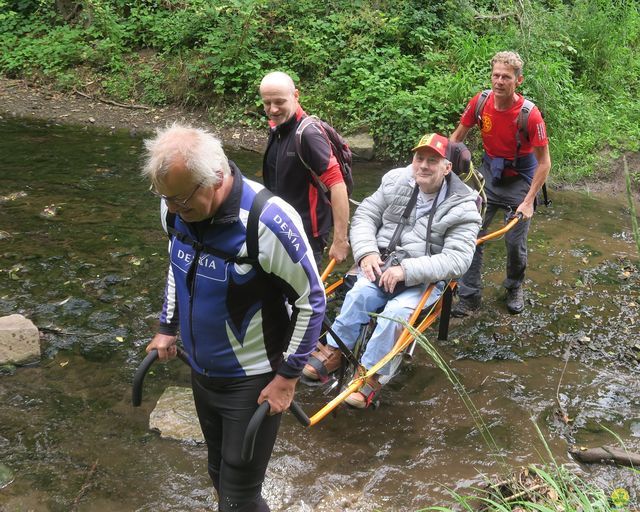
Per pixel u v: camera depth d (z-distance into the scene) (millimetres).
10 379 4012
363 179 7988
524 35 9508
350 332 3779
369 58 9609
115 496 3178
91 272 5293
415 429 3791
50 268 5305
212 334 2338
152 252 5688
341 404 3955
